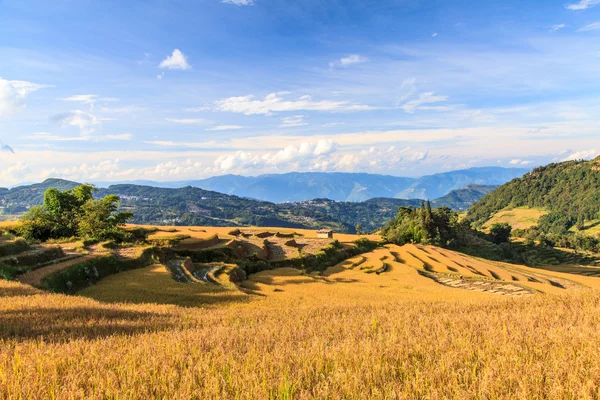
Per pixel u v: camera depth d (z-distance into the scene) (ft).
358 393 21.97
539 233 648.38
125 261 136.67
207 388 22.63
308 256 241.14
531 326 38.27
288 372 25.45
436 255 307.58
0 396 22.02
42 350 33.22
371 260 263.49
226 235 252.62
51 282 94.84
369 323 47.14
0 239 121.49
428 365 26.96
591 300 55.31
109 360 29.27
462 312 54.65
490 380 22.52
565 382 22.52
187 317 58.65
